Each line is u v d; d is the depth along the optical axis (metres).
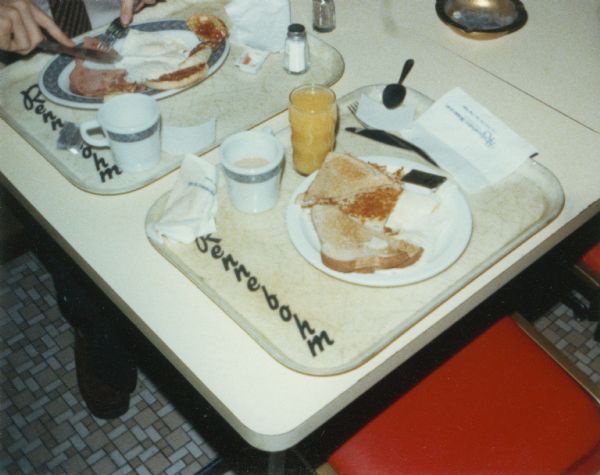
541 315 1.83
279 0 1.41
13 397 1.70
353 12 1.48
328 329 0.91
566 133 1.20
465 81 1.30
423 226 1.01
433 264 0.97
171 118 1.22
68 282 1.30
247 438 0.83
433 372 1.14
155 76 1.27
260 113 1.23
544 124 1.21
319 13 1.41
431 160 1.14
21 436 1.63
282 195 1.09
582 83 1.31
